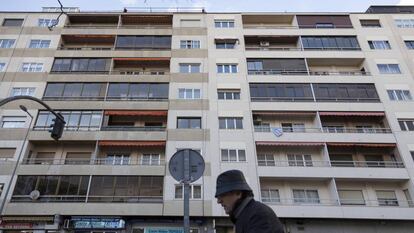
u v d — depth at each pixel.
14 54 26.12
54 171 20.30
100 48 28.75
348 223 19.72
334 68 27.59
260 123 24.20
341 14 29.69
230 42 27.78
